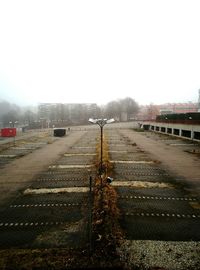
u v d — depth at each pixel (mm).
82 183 16000
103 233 9445
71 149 30234
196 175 18000
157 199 13227
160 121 58312
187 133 41000
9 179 17281
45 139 42438
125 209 11906
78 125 91438
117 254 8242
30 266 7621
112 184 15664
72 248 8562
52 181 16609
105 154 25516
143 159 23688
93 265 7613
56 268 7512
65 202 12805
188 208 12086
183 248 8617
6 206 12469
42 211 11758
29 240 9234
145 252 8367
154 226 10227
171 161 22781
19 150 30109
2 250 8570
